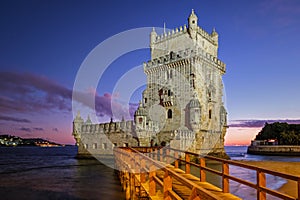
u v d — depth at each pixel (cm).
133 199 1873
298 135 12900
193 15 7075
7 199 3114
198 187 716
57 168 6612
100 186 3697
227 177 1391
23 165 8038
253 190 2825
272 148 12594
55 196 3200
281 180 3716
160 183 1151
